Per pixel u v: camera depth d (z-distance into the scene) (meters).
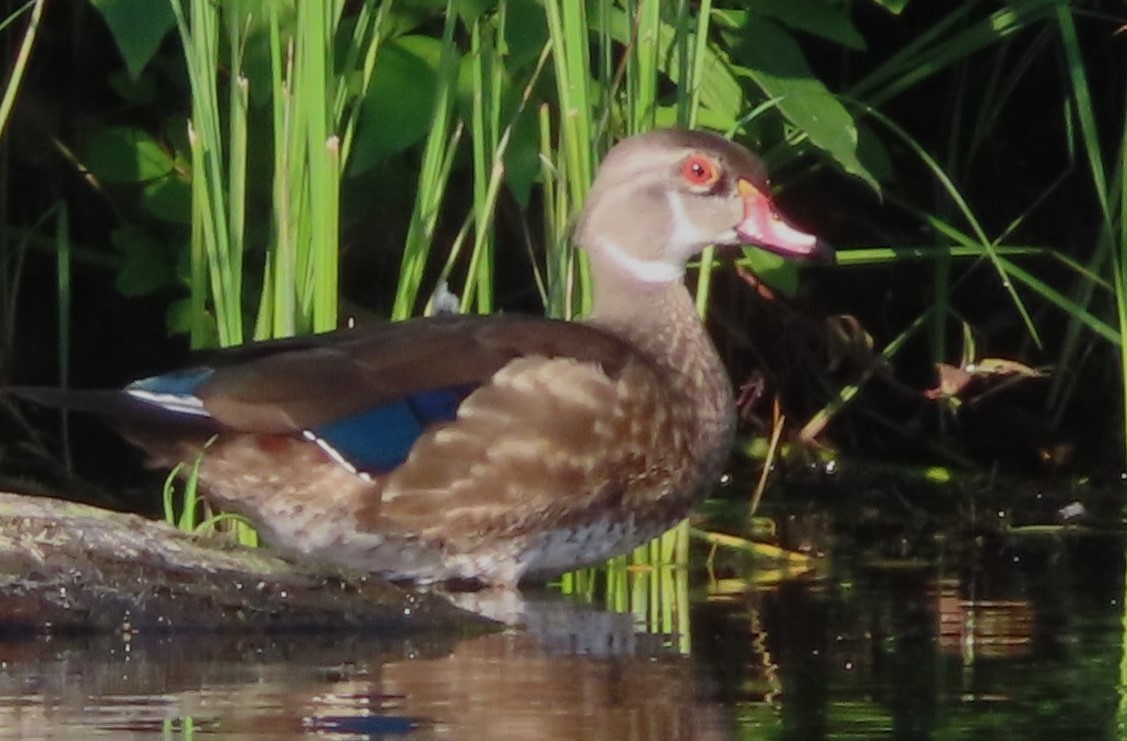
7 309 12.45
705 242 10.73
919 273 13.86
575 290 11.28
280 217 9.95
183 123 11.90
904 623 9.25
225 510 10.02
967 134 13.88
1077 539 11.48
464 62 10.95
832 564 10.86
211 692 7.76
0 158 12.41
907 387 13.53
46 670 8.20
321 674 8.12
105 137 11.80
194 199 10.13
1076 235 13.86
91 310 12.96
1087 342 13.54
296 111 9.82
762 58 11.20
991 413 13.60
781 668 8.31
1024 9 12.01
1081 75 11.70
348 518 9.84
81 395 9.48
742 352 13.41
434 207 10.30
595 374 10.04
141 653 8.56
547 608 9.66
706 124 11.41
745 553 11.20
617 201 10.76
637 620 9.33
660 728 7.29
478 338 10.05
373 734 7.11
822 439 13.52
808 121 11.03
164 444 9.69
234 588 9.03
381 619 9.11
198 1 9.71
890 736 7.23
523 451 9.91
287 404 9.59
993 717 7.51
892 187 13.72
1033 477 13.18
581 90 10.20
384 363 9.84
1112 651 8.66
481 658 8.47
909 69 12.88
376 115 10.69
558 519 10.05
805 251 10.71
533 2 10.75
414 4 10.98
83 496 11.83
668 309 10.72
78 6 12.62
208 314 11.33
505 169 10.82
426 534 9.93
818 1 11.43
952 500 12.59
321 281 9.95
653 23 10.55
